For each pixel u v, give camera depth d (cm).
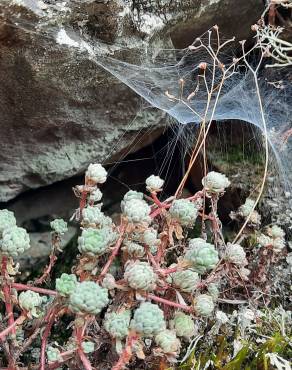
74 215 18
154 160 28
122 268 18
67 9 18
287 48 25
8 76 19
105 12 19
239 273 18
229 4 24
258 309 22
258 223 22
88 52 19
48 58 19
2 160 22
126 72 21
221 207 28
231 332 20
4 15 17
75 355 15
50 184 24
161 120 24
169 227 17
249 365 18
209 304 16
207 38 25
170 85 24
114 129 23
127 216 16
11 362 16
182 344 19
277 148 28
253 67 29
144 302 15
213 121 28
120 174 28
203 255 15
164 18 22
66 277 15
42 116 21
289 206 26
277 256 22
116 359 16
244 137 29
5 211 16
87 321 14
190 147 27
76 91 20
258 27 24
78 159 23
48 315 16
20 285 16
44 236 25
